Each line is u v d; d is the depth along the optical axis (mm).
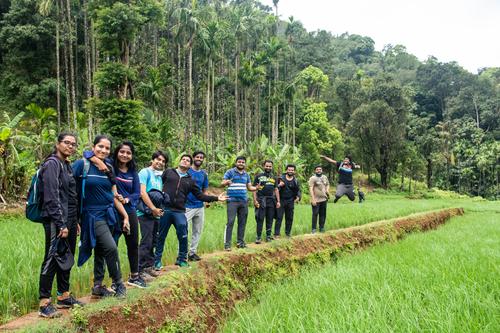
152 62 41438
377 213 17594
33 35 35094
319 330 5055
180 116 42031
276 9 53281
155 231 6965
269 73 50812
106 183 5328
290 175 11102
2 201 16375
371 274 7590
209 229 11172
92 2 22812
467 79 81000
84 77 38812
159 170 6992
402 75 90500
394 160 54469
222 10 47344
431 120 78938
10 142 16969
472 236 13484
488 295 5520
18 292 5395
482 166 62438
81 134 20938
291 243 10508
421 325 5016
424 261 8398
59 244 4734
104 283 6480
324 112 51062
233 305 7465
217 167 33625
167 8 40094
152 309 5645
